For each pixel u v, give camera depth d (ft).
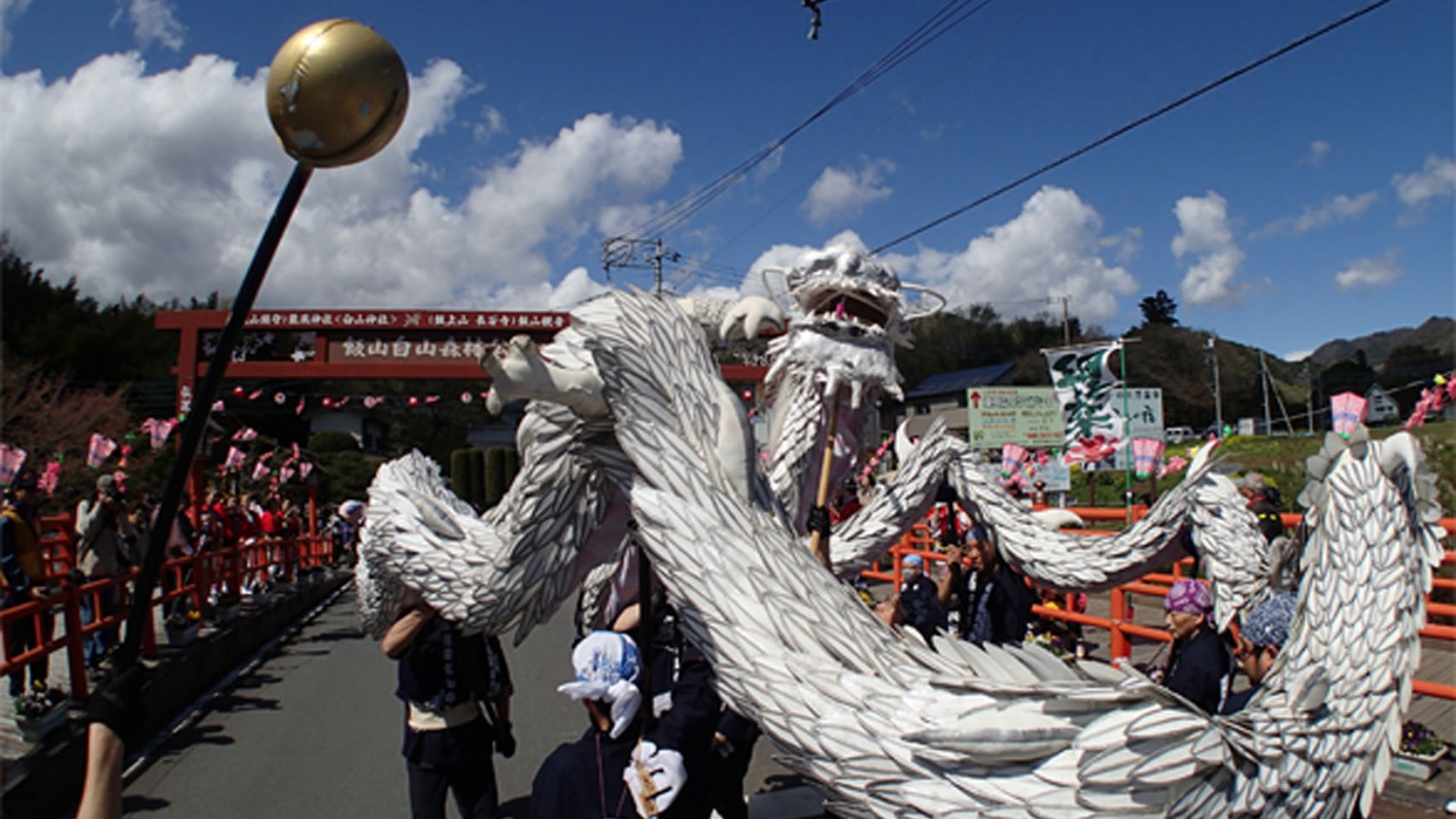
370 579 12.42
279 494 48.21
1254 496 16.99
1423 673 18.01
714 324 11.15
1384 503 5.43
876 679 5.67
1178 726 4.74
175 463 4.34
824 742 5.50
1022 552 12.64
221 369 4.07
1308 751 4.99
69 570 20.70
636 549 10.44
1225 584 10.97
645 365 6.92
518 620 8.99
